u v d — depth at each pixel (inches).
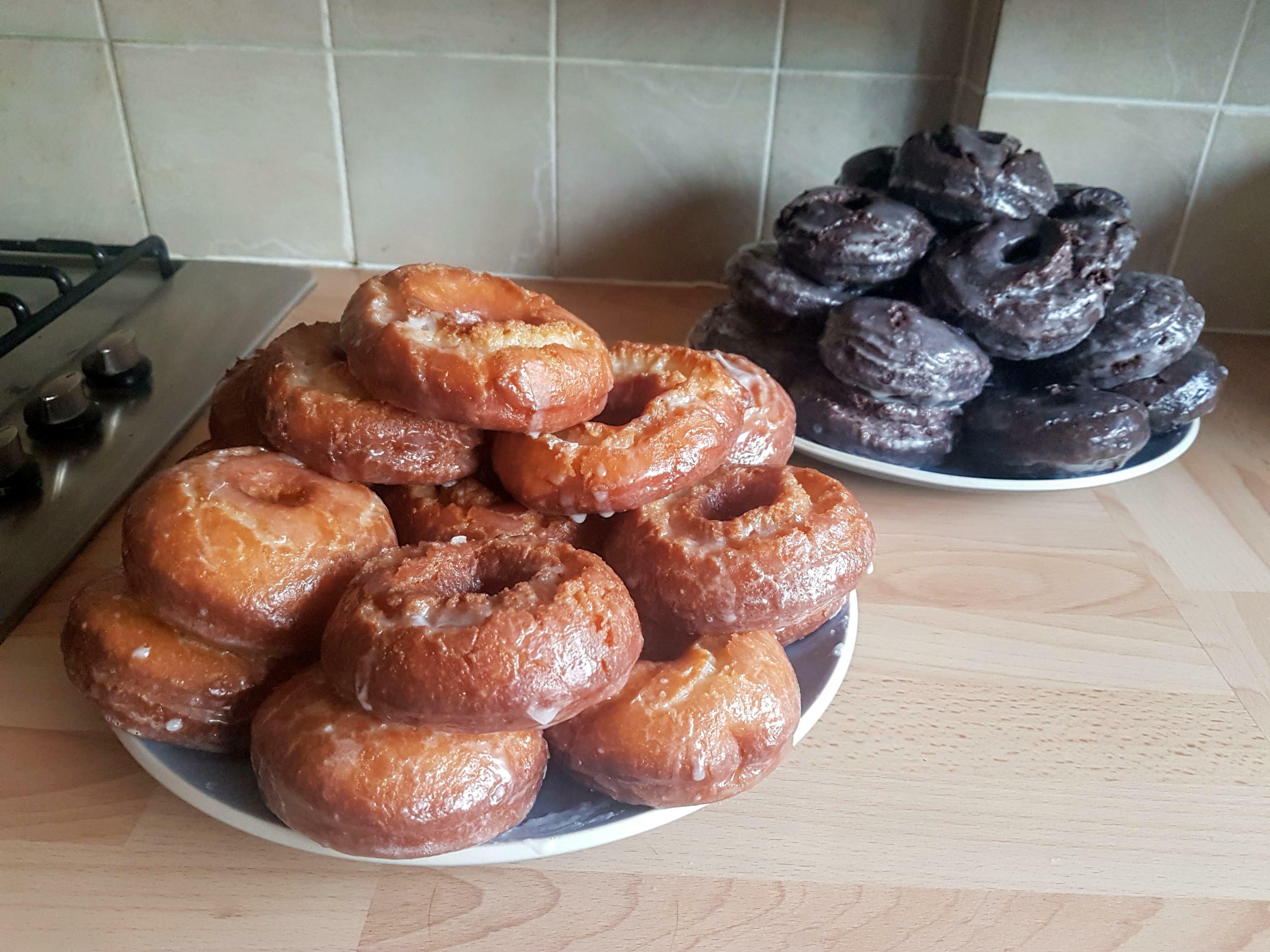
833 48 41.0
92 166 43.4
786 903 18.3
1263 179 40.9
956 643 25.0
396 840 16.9
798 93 42.1
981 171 31.7
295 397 21.7
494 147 43.3
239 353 37.0
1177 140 40.2
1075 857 19.5
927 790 20.8
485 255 46.4
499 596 17.7
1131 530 30.0
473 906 18.0
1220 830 20.2
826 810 20.3
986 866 19.2
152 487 20.2
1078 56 38.3
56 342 37.4
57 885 17.9
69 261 44.2
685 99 42.1
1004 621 25.8
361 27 40.3
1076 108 39.4
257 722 18.2
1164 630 25.7
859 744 21.9
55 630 23.8
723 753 18.4
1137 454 31.3
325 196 44.6
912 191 33.1
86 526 26.7
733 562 20.1
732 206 44.9
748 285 33.4
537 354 20.9
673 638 20.9
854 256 31.0
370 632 17.1
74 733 21.1
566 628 17.1
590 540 22.3
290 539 19.3
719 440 22.5
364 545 20.2
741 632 20.5
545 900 18.2
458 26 40.3
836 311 31.3
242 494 20.2
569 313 25.3
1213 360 33.0
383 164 43.8
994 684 23.7
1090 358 30.8
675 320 43.1
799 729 20.3
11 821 19.1
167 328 38.7
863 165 36.7
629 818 18.3
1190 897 18.8
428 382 20.4
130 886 18.0
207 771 18.8
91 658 19.1
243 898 17.9
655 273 46.6
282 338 24.7
